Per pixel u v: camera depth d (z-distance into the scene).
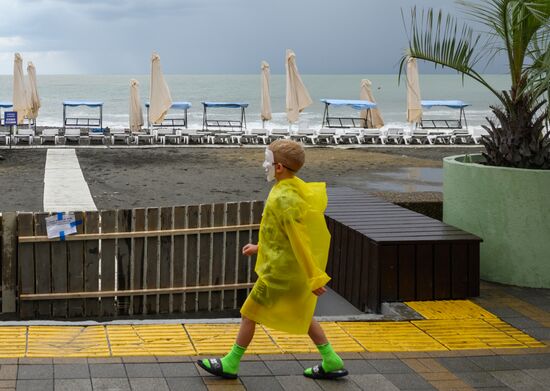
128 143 30.78
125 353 4.98
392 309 6.38
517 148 7.74
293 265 4.29
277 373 4.74
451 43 7.97
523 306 6.66
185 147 30.16
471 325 6.02
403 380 4.72
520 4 7.26
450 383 4.70
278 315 4.38
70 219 7.60
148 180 19.75
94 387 4.32
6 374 4.45
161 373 4.62
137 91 34.50
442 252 6.68
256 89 159.38
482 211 7.59
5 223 7.51
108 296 7.88
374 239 6.57
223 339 5.40
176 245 8.03
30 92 35.75
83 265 7.78
